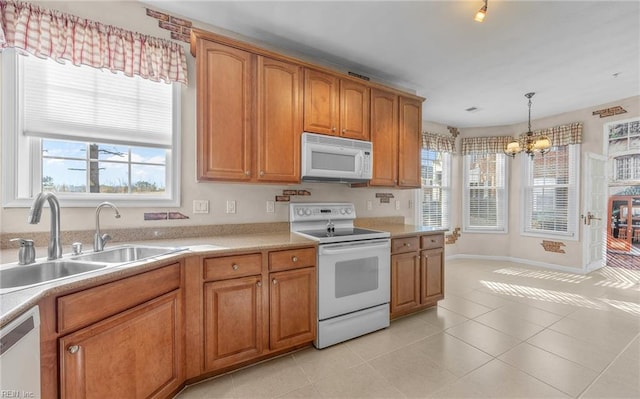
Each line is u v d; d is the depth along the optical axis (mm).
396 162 2871
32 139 1770
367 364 1885
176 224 2123
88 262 1416
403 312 2609
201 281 1658
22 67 1705
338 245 2152
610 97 3658
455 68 2859
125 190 2047
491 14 1993
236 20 2141
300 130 2279
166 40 2049
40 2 1689
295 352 2031
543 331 2340
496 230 4969
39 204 1335
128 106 1999
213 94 1946
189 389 1628
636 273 4094
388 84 3209
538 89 3385
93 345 1154
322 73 2396
